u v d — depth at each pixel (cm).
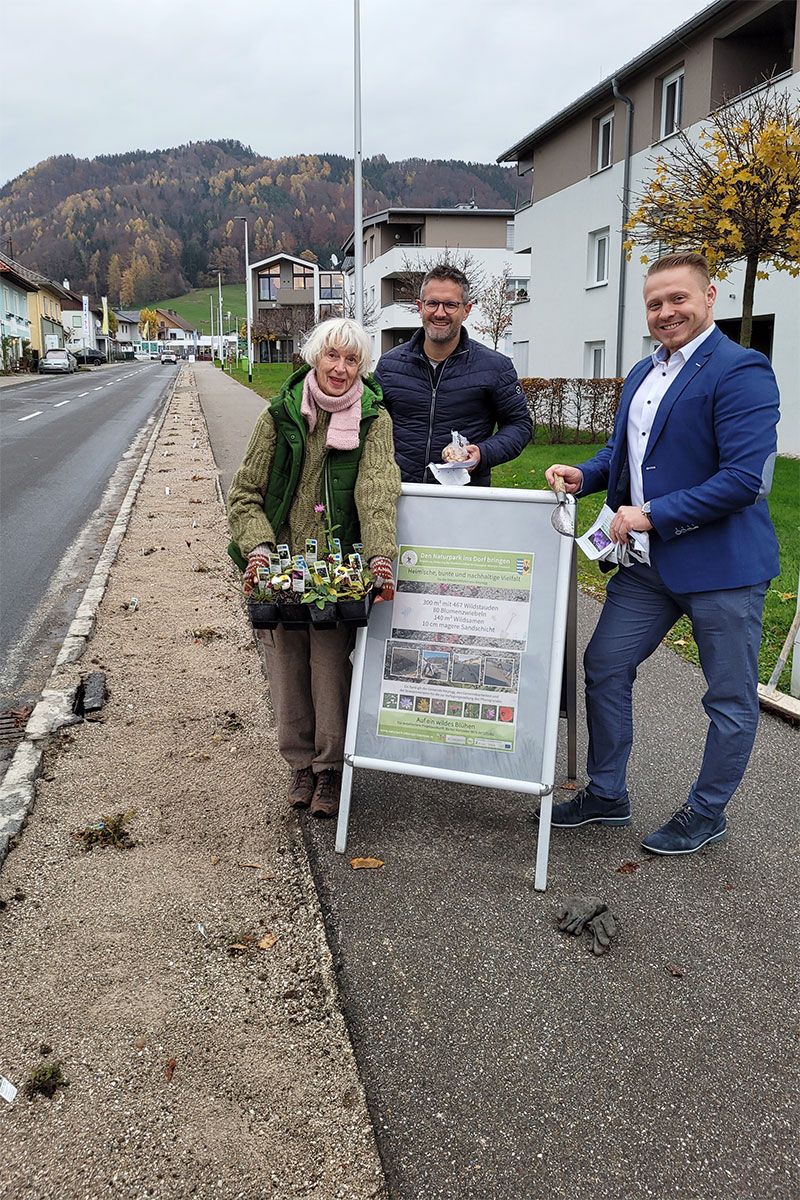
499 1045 247
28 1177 207
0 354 5094
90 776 395
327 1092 232
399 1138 218
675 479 320
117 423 2319
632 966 280
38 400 3145
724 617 318
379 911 305
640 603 341
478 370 398
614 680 348
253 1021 255
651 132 1978
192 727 445
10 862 328
